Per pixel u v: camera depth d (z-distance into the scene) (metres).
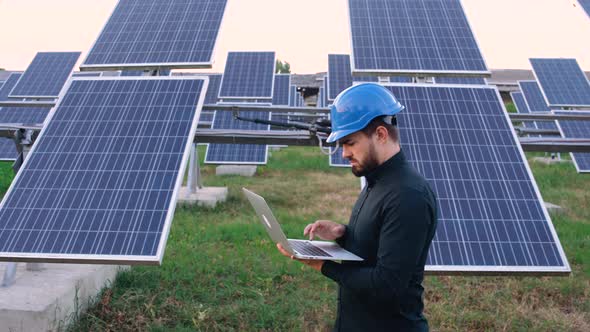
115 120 5.57
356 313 2.84
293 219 9.76
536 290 6.52
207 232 8.53
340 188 13.09
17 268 5.74
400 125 5.72
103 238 4.43
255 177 14.73
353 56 8.02
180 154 5.10
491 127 5.75
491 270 4.54
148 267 6.67
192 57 8.12
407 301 2.73
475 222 4.87
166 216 4.55
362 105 2.75
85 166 5.08
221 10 9.13
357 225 2.85
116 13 9.49
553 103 15.55
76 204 4.73
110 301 5.70
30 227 4.57
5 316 4.76
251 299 5.99
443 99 6.04
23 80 14.57
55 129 5.51
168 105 5.68
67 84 6.08
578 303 6.20
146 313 5.55
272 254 7.45
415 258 2.54
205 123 13.92
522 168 5.35
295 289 6.38
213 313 5.59
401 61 7.93
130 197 4.74
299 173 15.57
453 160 5.41
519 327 5.49
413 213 2.57
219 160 13.00
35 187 4.92
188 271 6.63
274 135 7.34
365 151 2.76
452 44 8.26
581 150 6.94
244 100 16.11
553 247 4.71
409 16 8.86
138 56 8.30
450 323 5.55
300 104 24.86
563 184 14.03
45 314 4.79
